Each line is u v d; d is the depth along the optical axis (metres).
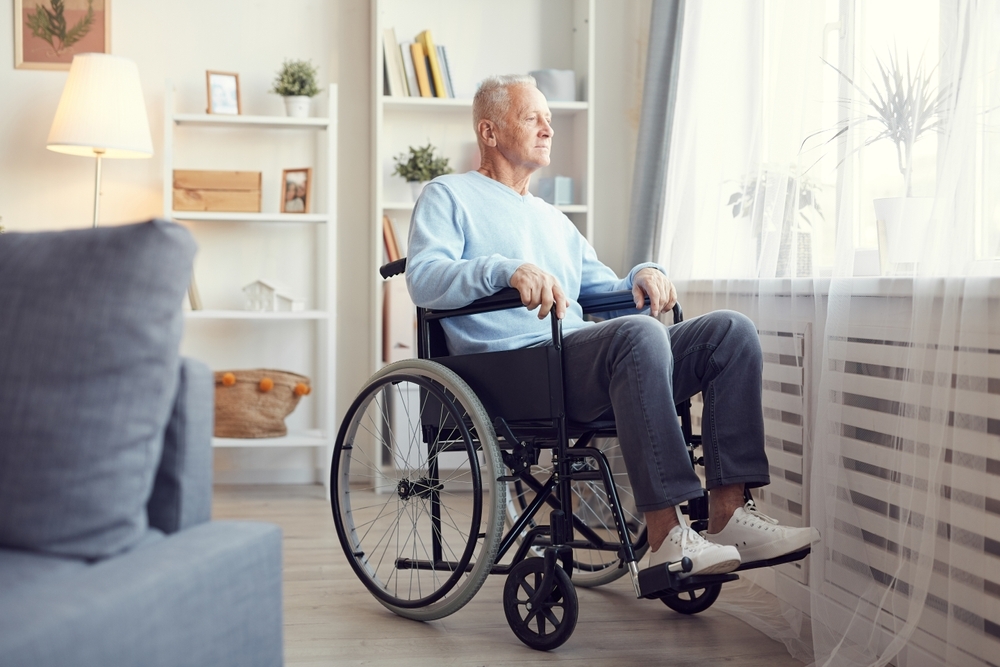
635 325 1.54
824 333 1.69
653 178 2.93
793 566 1.79
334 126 3.20
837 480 1.58
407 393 3.17
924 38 1.53
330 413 3.21
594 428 1.71
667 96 2.90
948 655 1.33
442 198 1.89
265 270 3.45
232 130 3.41
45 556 0.89
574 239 2.08
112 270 0.92
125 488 0.92
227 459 3.44
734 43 2.17
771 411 1.84
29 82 3.33
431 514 1.91
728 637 1.75
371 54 3.45
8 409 0.90
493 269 1.65
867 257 1.63
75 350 0.90
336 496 1.94
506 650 1.67
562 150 3.49
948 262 1.35
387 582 1.92
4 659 0.68
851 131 1.61
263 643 1.03
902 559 1.44
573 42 3.51
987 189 1.32
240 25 3.41
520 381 1.68
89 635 0.76
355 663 1.60
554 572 1.64
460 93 3.47
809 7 1.80
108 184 3.36
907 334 1.49
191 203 3.19
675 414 1.53
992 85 1.31
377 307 3.23
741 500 1.60
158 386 0.94
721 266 2.15
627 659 1.62
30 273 0.94
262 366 3.47
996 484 1.30
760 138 2.01
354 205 3.47
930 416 1.37
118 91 3.02
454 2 3.46
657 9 2.90
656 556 1.51
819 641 1.55
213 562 0.94
